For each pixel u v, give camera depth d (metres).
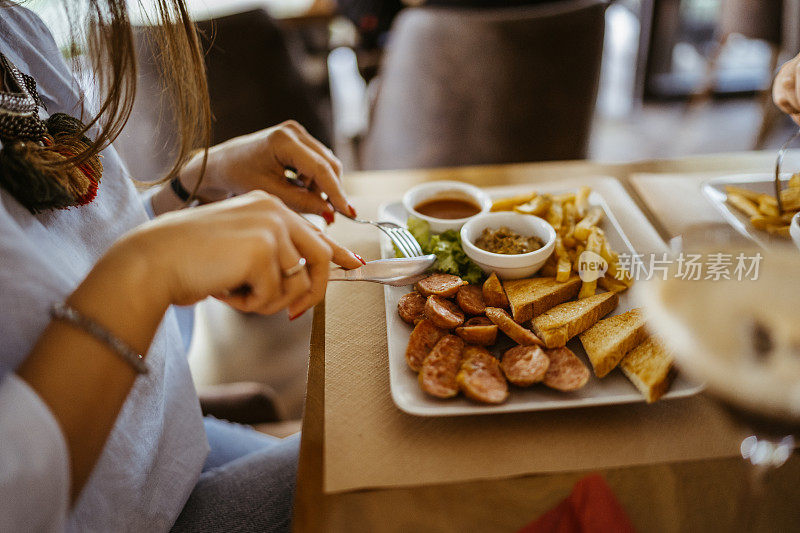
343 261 0.50
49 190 0.43
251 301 0.42
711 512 0.40
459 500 0.41
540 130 1.24
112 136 0.48
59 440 0.35
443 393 0.45
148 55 0.71
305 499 0.42
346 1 1.60
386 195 0.72
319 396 0.49
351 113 2.19
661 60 2.10
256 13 1.09
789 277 0.35
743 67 2.21
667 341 0.33
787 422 0.30
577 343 0.50
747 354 0.31
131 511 0.47
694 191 0.68
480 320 0.51
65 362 0.36
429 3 1.28
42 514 0.34
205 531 0.51
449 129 1.26
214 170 0.66
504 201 0.64
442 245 0.58
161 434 0.51
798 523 0.39
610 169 0.74
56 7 0.48
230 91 1.15
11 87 0.45
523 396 0.46
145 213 0.58
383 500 0.41
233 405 0.73
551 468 0.43
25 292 0.40
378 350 0.52
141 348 0.38
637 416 0.45
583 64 1.16
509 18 1.11
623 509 0.40
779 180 0.62
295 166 0.62
